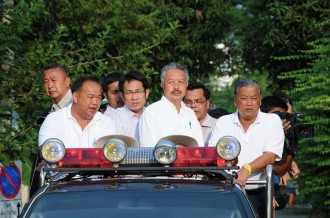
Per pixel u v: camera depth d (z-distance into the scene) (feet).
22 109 45.65
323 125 75.00
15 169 44.29
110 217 25.44
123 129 40.29
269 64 94.43
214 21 89.15
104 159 28.71
